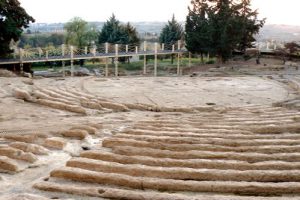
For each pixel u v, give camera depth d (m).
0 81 20.39
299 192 6.29
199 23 43.41
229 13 42.09
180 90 20.16
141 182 6.56
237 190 6.37
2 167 7.46
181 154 7.99
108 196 6.09
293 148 8.45
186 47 45.12
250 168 7.30
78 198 6.12
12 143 8.80
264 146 8.62
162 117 13.38
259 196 6.19
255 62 41.03
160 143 8.80
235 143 8.95
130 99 17.34
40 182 6.64
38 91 17.64
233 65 40.34
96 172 6.87
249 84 22.70
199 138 9.29
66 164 7.40
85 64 58.22
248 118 12.40
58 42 85.75
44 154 8.50
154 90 19.98
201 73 34.50
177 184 6.48
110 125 11.65
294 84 21.95
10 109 13.93
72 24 67.69
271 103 16.88
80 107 14.21
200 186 6.45
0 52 32.47
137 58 68.81
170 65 51.41
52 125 11.46
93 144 9.53
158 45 45.97
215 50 42.22
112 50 44.84
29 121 12.16
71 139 9.91
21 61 31.98
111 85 21.47
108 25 61.44
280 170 7.05
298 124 10.73
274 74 29.64
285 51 41.59
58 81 22.47
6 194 6.33
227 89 20.69
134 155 8.10
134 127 10.96
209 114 13.94
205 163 7.43
